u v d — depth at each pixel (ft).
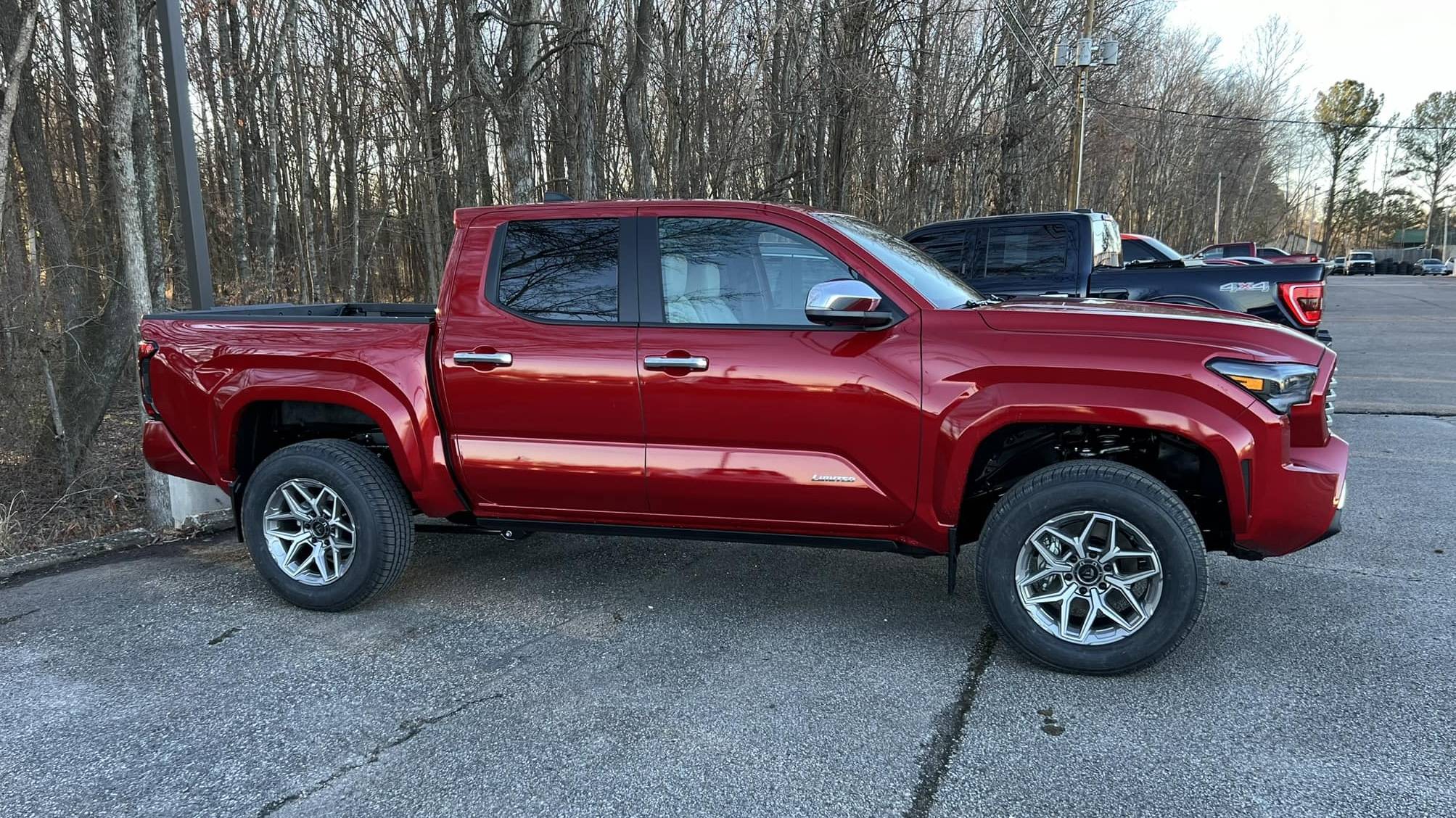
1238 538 10.34
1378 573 14.10
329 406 13.71
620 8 41.63
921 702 10.11
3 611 13.29
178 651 11.70
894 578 14.33
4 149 22.02
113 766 8.93
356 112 58.34
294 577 12.93
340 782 8.61
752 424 11.18
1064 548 10.64
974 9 56.08
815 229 11.46
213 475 13.38
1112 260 27.37
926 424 10.60
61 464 24.36
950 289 12.26
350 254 62.23
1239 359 9.92
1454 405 29.32
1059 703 10.02
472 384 12.07
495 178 64.49
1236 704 9.91
